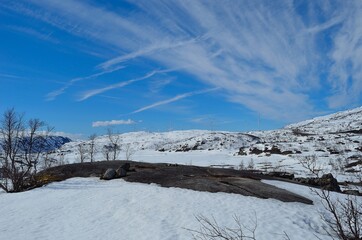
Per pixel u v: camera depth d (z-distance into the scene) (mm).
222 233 14273
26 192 26719
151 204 19844
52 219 17906
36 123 35844
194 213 17703
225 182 25375
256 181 26062
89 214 18609
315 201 20859
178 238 14094
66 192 25453
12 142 33719
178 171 30922
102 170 34156
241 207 18953
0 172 31609
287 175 33062
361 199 18703
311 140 90812
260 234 14133
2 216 18828
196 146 121688
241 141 123625
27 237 14844
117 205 20141
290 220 16344
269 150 82562
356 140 78375
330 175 23750
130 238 14422
